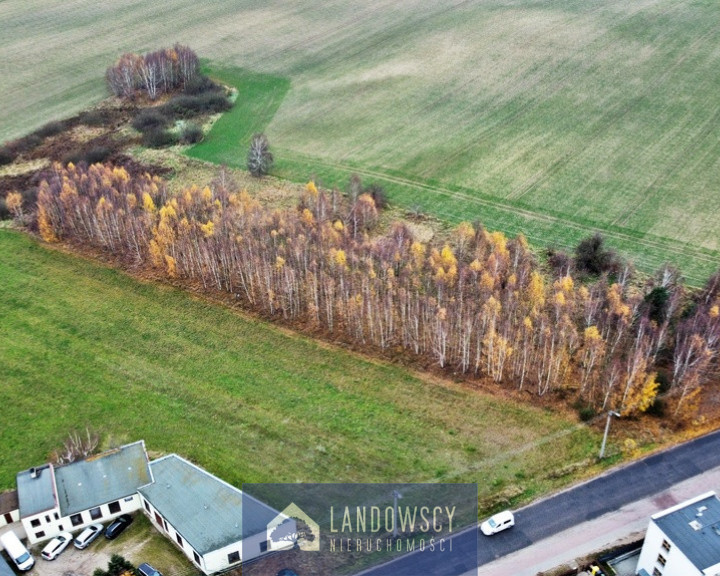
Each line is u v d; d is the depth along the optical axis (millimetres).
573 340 95312
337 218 129750
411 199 139625
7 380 100875
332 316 108250
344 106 176500
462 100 174875
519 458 85625
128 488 80938
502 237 117438
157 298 116062
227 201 129375
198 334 108062
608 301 102938
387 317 104438
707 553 66688
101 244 129250
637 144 152500
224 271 115250
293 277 107000
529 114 166750
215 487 80812
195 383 99062
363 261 112312
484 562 74812
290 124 170125
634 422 89250
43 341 108250
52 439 91125
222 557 74188
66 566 76125
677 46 190250
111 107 180375
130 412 94750
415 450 87250
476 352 98125
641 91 172000
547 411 91438
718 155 146750
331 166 152500
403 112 171875
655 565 70812
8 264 126500
